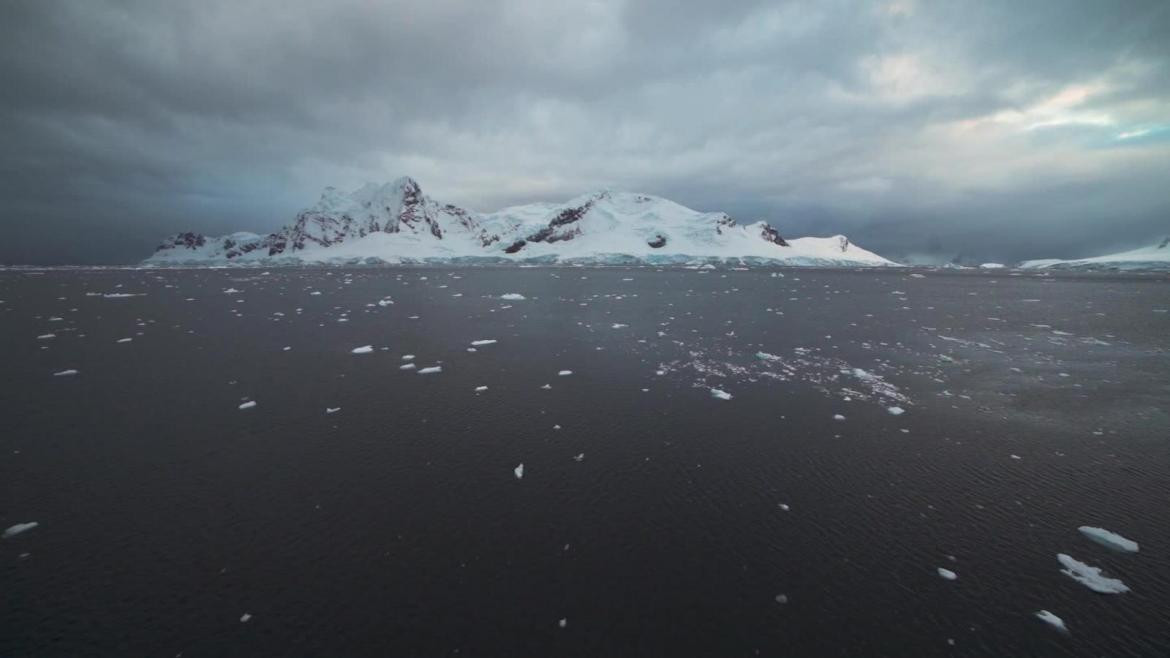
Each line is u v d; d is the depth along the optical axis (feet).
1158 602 22.07
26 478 32.83
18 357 63.72
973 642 20.03
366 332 82.69
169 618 21.25
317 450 37.19
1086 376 56.39
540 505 29.81
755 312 108.37
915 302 128.16
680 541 26.43
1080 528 27.30
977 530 27.37
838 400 48.44
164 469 34.22
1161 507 29.35
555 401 48.01
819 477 33.24
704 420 43.19
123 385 52.49
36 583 23.24
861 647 19.79
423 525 27.76
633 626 20.79
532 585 23.16
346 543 26.21
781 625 20.84
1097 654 19.44
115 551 25.54
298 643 19.93
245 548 25.82
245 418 43.47
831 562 24.76
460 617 21.25
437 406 46.60
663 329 86.33
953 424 42.32
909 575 23.84
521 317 100.53
